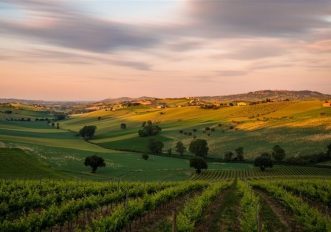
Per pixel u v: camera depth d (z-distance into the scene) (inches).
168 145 6264.8
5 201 1423.5
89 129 7190.0
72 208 1218.0
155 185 1991.9
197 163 3873.0
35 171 2888.8
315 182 2267.5
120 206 1238.3
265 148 5383.9
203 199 1470.2
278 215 1386.6
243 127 7007.9
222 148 5698.8
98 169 3784.5
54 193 1508.4
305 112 7632.9
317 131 5856.3
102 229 981.8
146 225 1218.0
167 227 1161.4
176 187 1840.6
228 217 1342.3
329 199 1637.6
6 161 3021.7
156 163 4532.5
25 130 7726.4
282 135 5940.0
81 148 5374.0
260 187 2290.8
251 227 1047.0
